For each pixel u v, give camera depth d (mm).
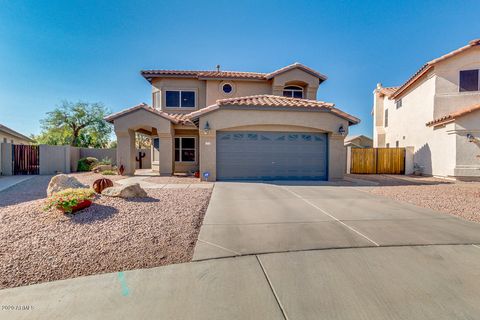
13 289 3654
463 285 3791
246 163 15633
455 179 16844
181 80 22141
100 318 3059
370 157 22891
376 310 3223
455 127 16953
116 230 5828
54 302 3369
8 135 25938
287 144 15867
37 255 4578
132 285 3787
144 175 18859
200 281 3902
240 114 15180
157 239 5477
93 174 19484
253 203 9258
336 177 15961
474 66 18203
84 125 36812
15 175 19844
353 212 8023
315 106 15156
